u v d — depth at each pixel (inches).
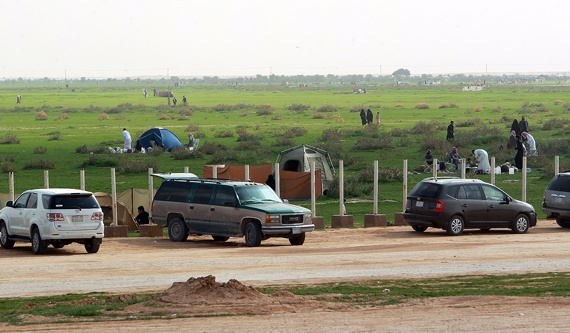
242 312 781.3
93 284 1005.8
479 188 1578.5
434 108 7583.7
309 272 1091.9
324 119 6151.6
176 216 1536.7
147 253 1337.4
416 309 800.9
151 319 753.6
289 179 2218.3
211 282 860.6
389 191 2375.7
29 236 1366.9
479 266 1143.6
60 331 706.8
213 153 3540.8
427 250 1330.0
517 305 817.5
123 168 2869.1
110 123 5846.5
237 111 7436.0
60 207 1328.7
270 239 1599.4
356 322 734.5
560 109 7185.0
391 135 4532.5
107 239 1584.6
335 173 2832.2
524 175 1898.4
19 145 4072.3
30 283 1016.9
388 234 1596.9
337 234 1609.3
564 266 1139.9
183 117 6250.0
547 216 1720.0
